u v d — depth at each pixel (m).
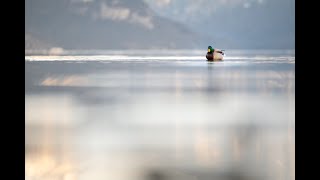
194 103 53.94
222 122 41.69
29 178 25.59
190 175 26.30
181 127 39.69
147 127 39.75
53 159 29.22
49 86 72.31
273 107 50.47
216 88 69.44
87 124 40.62
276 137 35.16
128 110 48.72
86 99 57.50
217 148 32.06
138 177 26.05
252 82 76.94
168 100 56.69
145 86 72.62
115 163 28.69
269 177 25.70
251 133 36.88
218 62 143.88
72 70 104.50
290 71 98.00
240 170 27.00
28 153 30.27
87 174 26.45
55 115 44.78
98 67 116.56
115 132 37.47
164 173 26.70
